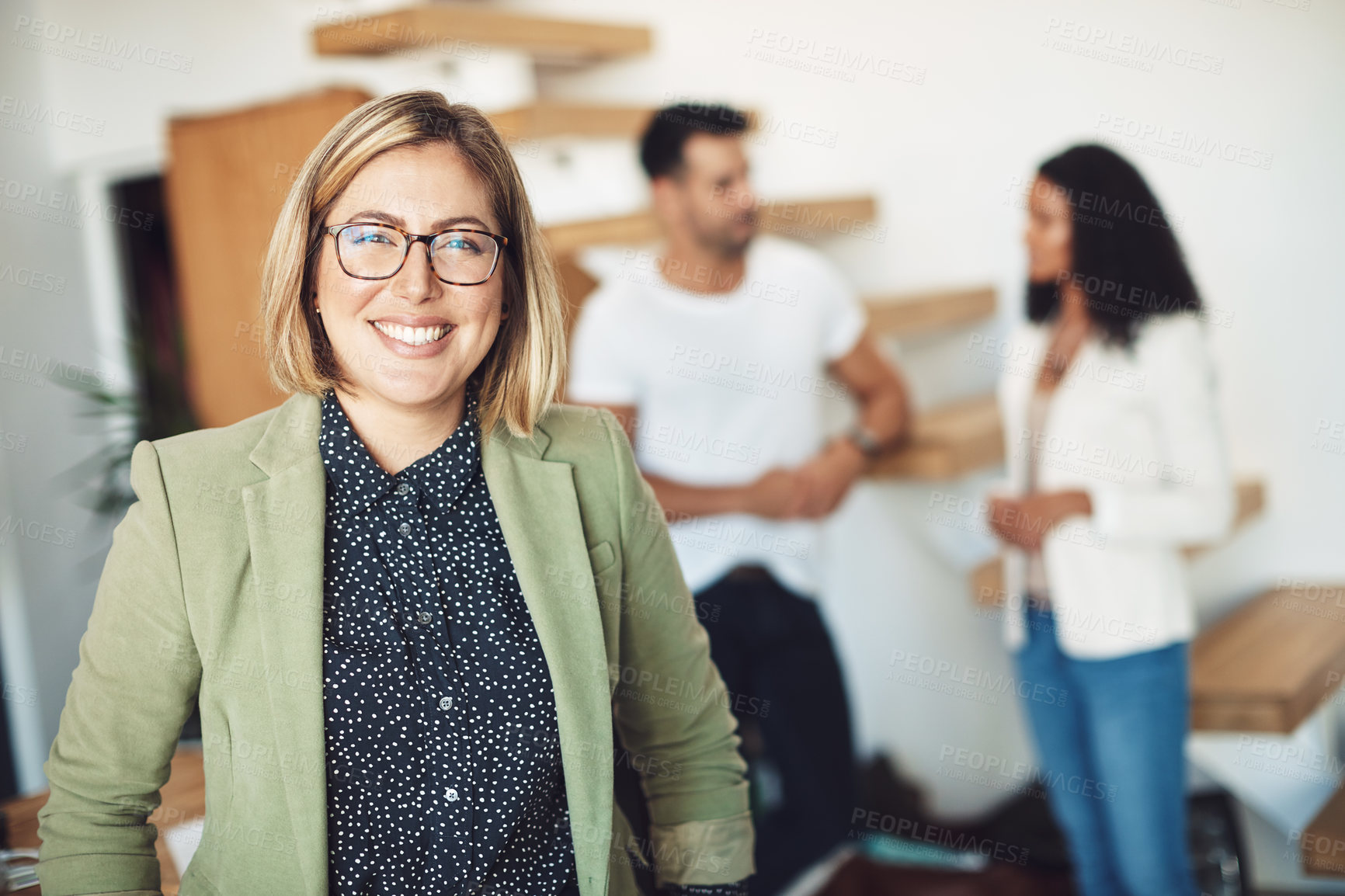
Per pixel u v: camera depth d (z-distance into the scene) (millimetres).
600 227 2447
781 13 2943
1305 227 2418
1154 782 2186
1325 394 2455
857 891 2684
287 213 933
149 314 3451
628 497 1082
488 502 1002
